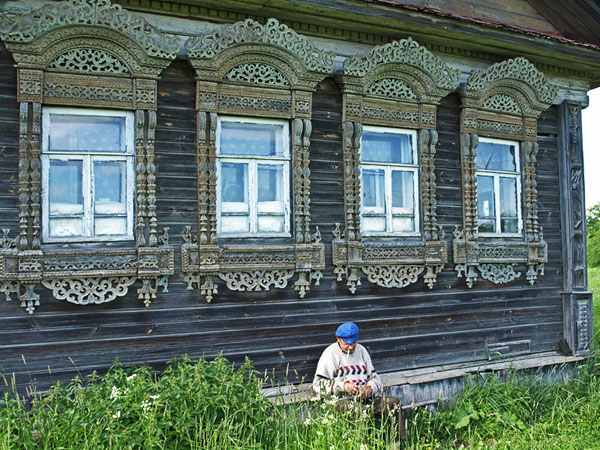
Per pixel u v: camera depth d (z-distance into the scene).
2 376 4.12
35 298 4.22
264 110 5.02
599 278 16.84
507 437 4.79
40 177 4.28
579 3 6.34
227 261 4.79
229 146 4.97
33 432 3.59
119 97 4.53
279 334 5.02
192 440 3.65
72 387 4.11
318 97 5.33
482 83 5.98
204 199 4.74
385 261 5.41
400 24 5.38
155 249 4.54
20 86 4.22
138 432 3.49
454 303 5.90
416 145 5.77
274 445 3.94
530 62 6.43
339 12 5.05
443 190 5.90
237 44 4.84
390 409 4.52
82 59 4.43
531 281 6.37
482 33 5.71
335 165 5.36
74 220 4.44
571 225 6.59
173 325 4.64
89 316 4.39
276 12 5.04
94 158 4.50
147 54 4.54
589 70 6.83
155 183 4.64
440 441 4.79
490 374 5.61
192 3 4.79
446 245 5.80
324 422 4.00
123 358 4.48
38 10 4.23
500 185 6.35
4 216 4.21
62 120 4.44
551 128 6.70
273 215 5.10
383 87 5.55
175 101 4.77
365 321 5.41
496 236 6.22
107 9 4.41
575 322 6.49
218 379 3.97
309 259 5.07
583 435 4.79
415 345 5.64
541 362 6.08
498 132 6.22
